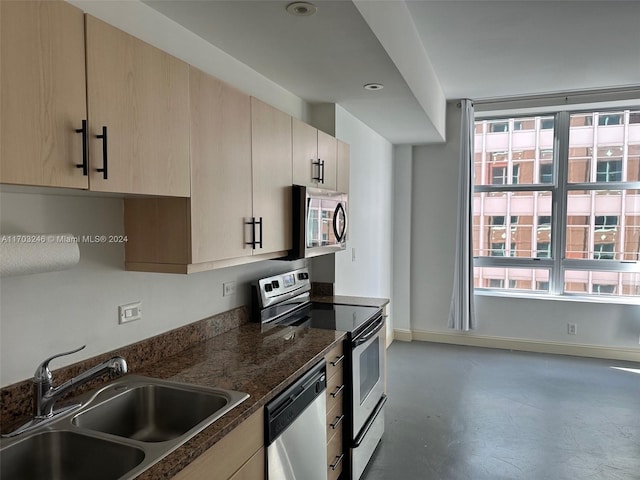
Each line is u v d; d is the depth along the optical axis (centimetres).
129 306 177
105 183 124
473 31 297
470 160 473
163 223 165
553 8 264
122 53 130
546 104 451
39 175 106
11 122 100
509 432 299
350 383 234
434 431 301
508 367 427
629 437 292
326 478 208
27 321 139
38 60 105
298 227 241
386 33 222
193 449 118
